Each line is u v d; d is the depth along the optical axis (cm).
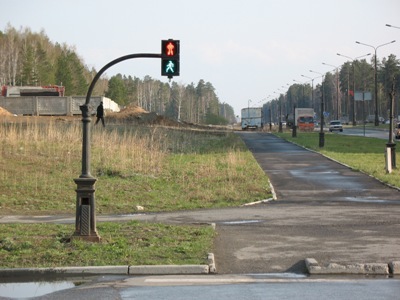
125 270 1204
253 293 1026
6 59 14475
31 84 13025
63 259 1271
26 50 14075
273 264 1265
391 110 3544
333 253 1338
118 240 1439
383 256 1293
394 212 2044
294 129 7581
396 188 2770
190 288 1070
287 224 1788
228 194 2558
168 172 3172
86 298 1005
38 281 1166
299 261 1280
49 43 17825
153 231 1581
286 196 2595
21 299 1009
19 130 3978
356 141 6588
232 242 1490
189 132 6681
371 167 3619
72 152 3362
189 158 3906
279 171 3569
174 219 1941
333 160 4162
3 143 3422
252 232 1638
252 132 9625
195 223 1805
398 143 6272
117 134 4303
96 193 2519
